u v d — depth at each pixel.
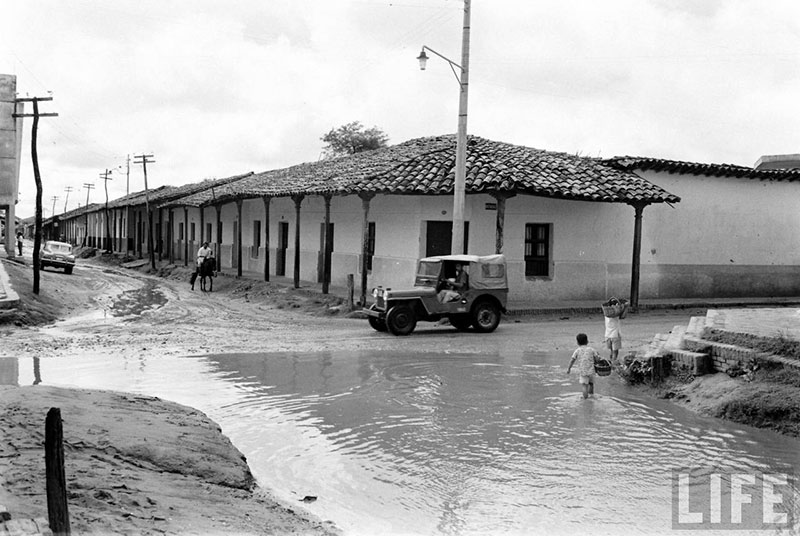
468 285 16.09
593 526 5.74
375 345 14.51
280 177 31.80
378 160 24.56
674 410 9.62
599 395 10.40
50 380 10.88
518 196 20.64
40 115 23.12
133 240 59.06
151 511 5.17
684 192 22.91
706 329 11.41
